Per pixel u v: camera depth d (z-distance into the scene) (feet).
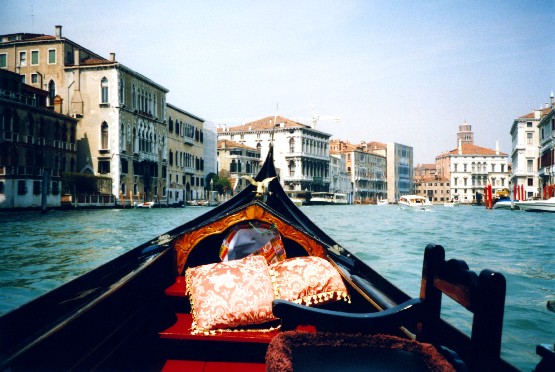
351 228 70.54
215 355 10.05
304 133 234.99
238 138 243.19
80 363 8.04
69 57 135.33
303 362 5.90
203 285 10.39
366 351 6.22
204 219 17.93
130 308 10.26
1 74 104.94
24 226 65.51
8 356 6.44
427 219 97.35
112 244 46.01
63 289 8.86
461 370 5.69
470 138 399.03
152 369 9.54
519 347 16.87
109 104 131.34
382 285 11.28
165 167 163.22
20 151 107.24
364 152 309.01
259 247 13.23
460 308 21.35
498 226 75.10
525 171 180.45
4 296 24.82
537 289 26.12
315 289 10.98
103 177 129.08
